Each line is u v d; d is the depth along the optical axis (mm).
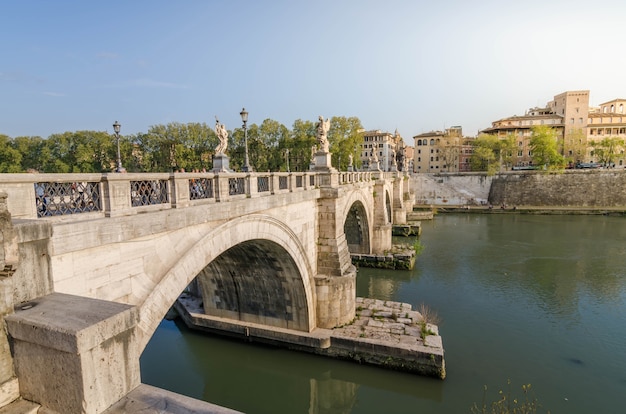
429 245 42562
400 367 16844
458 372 17391
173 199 9719
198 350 19812
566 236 46719
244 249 16750
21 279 5066
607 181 69938
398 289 28703
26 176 6289
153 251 9141
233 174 12219
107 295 7961
